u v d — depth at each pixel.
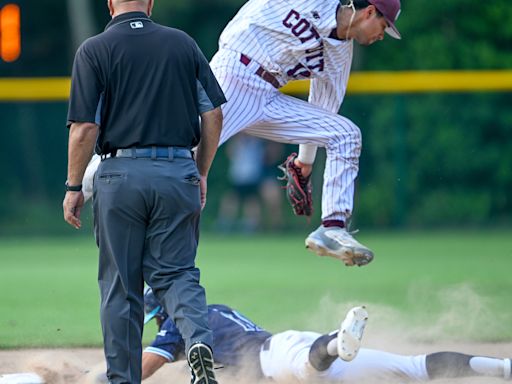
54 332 25.59
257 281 37.34
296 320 26.97
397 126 59.31
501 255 46.53
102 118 16.84
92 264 44.81
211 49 79.12
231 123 21.50
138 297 16.95
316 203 61.16
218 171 63.91
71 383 19.66
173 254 16.86
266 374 18.31
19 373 19.47
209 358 16.20
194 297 16.66
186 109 16.97
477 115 59.19
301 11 21.30
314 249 21.58
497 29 71.12
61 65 82.31
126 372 16.81
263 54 21.45
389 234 58.62
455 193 59.59
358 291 34.06
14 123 61.00
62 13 82.00
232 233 63.25
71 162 16.73
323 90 22.73
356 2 21.39
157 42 16.94
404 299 31.72
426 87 56.25
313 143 22.05
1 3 80.44
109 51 16.70
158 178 16.62
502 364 17.70
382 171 59.84
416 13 71.69
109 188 16.66
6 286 36.47
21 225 61.47
